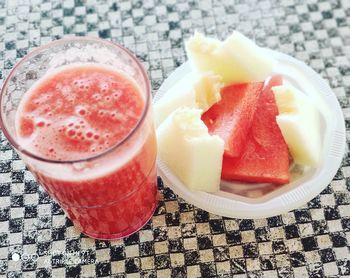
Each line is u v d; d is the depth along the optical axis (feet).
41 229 0.83
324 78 0.96
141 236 0.82
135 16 1.05
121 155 0.66
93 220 0.78
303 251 0.80
